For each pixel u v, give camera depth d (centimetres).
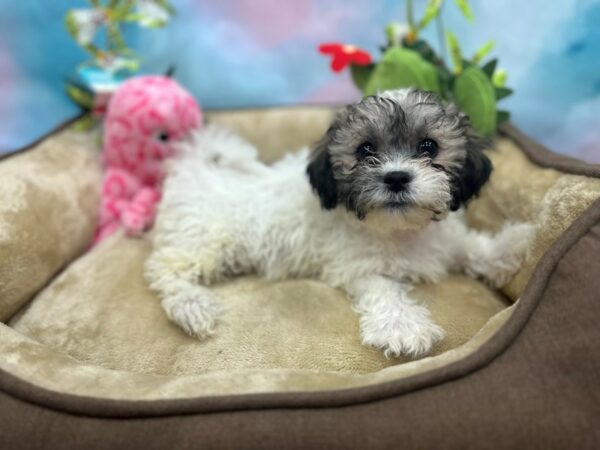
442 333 29
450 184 31
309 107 52
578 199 29
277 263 36
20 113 51
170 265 35
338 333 30
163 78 45
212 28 51
